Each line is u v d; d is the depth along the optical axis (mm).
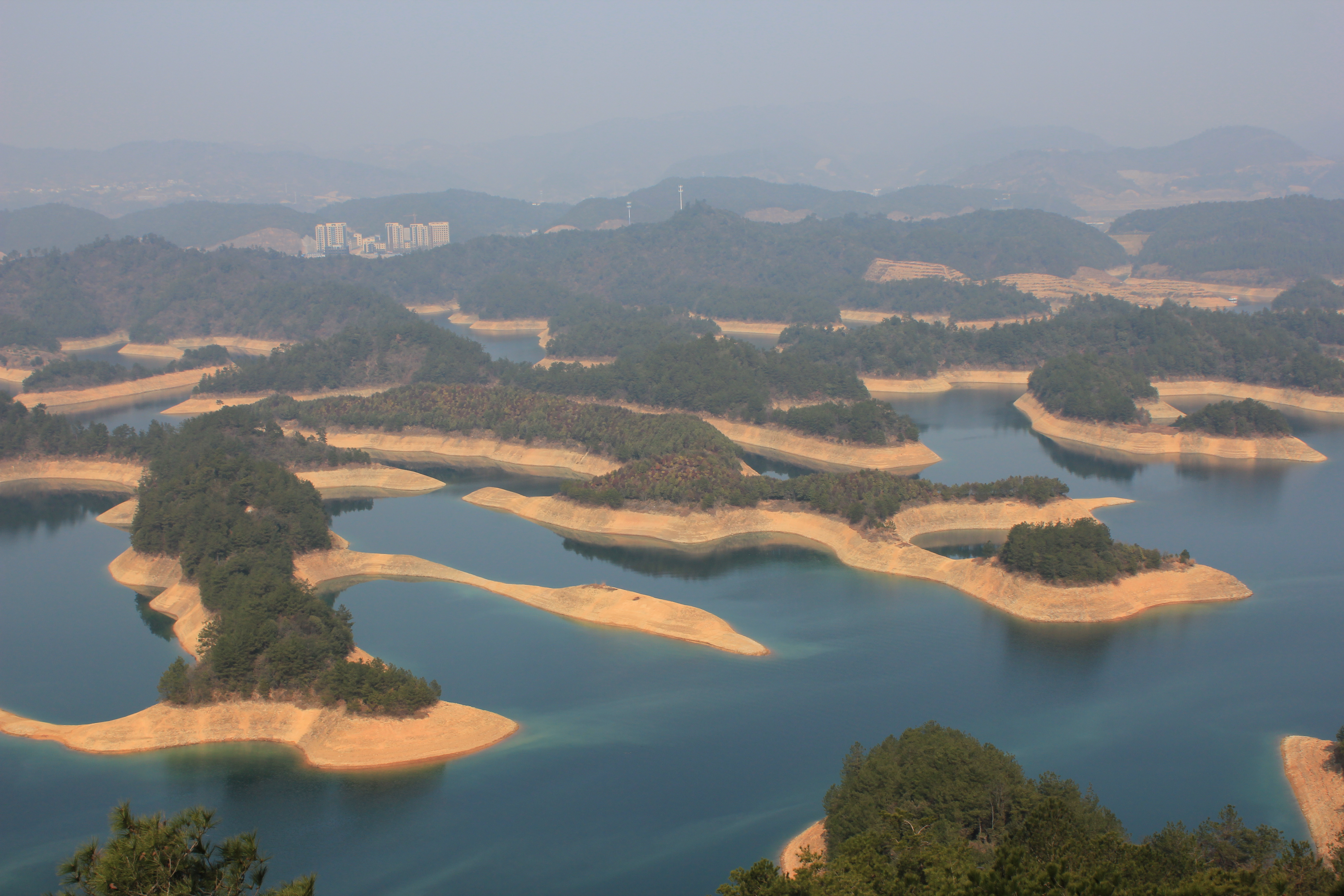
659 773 147375
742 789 143250
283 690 161750
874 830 113062
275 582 186750
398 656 187625
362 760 150375
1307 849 115312
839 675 178250
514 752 153500
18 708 169500
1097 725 160750
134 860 70750
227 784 145875
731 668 181875
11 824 137125
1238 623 198500
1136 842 128375
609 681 177250
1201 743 155500
